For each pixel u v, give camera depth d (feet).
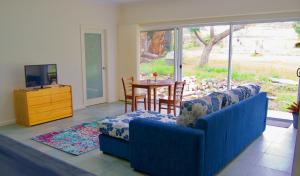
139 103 20.39
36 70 14.76
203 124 7.45
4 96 14.42
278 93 16.03
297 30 14.78
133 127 8.61
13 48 14.51
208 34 17.98
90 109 18.49
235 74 17.22
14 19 14.38
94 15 19.04
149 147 8.27
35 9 15.31
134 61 20.52
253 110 11.03
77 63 18.30
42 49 15.94
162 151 7.96
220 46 17.56
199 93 19.04
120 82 21.66
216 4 16.21
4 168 3.82
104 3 19.67
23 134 12.88
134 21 20.31
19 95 14.20
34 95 14.14
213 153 8.04
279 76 15.79
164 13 18.58
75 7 17.62
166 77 20.17
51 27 16.29
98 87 20.39
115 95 21.77
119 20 21.21
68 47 17.52
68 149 10.92
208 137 7.57
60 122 15.05
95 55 19.81
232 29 16.55
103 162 9.67
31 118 14.12
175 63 19.38
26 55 15.15
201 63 18.62
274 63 15.83
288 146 11.18
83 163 9.58
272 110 16.43
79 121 15.28
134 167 8.91
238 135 9.82
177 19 18.03
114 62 21.31
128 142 9.47
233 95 9.83
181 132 7.45
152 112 11.95
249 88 11.37
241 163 9.54
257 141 11.80
